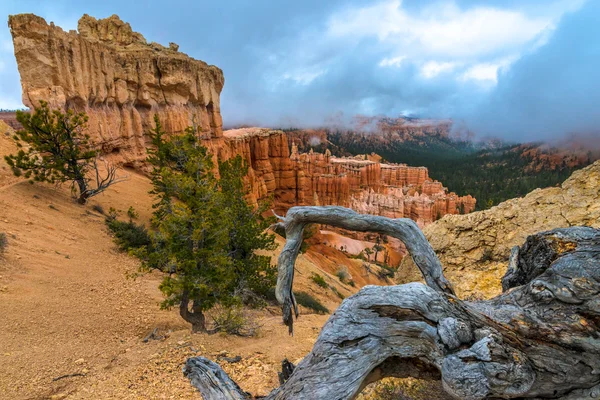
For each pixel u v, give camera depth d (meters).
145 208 31.80
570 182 8.57
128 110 43.62
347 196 125.50
